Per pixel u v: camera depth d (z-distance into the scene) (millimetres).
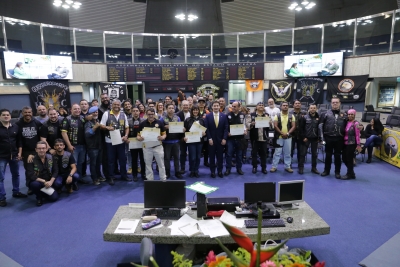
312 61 9969
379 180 5215
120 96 9836
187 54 11297
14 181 4613
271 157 6977
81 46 10117
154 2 12758
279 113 5879
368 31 9375
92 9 11930
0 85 8164
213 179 5332
